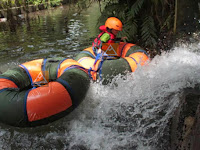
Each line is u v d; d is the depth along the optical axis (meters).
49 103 2.35
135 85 3.06
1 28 8.35
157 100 2.69
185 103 1.97
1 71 4.21
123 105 2.84
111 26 3.59
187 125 1.79
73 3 6.31
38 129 2.63
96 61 3.33
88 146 2.36
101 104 2.92
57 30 7.48
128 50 3.88
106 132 2.50
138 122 2.53
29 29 7.91
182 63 3.36
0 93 2.46
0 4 10.43
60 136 2.52
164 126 2.27
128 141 2.34
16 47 5.72
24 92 2.46
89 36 6.42
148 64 3.45
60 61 3.23
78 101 2.56
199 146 1.49
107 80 3.21
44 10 12.99
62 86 2.48
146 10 4.97
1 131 2.62
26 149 2.37
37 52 5.23
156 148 2.17
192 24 4.11
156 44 4.69
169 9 4.66
